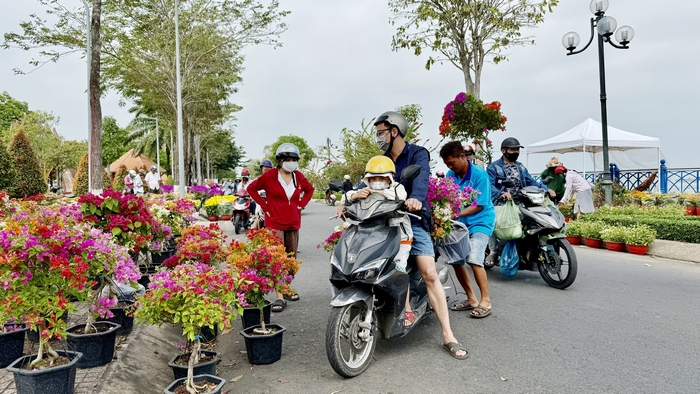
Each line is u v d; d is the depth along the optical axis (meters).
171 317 3.38
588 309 5.46
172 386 3.31
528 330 4.80
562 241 6.36
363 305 3.94
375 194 3.94
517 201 6.65
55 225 3.40
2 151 13.88
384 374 3.87
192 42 23.08
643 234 9.16
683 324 4.88
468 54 16.50
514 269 6.76
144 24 22.11
